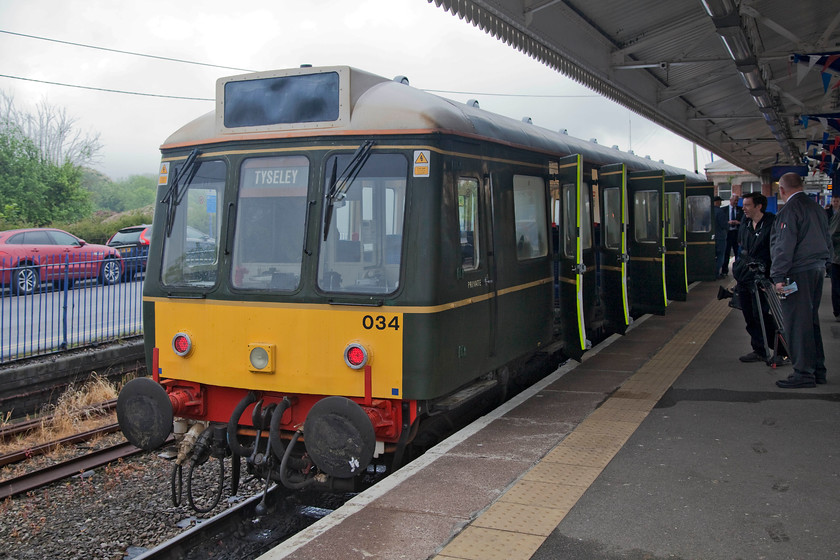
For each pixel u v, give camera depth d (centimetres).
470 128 614
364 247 551
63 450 820
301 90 573
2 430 845
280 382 562
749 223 809
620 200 989
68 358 1026
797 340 692
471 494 461
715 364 817
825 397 662
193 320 593
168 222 612
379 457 585
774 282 689
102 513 654
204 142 602
